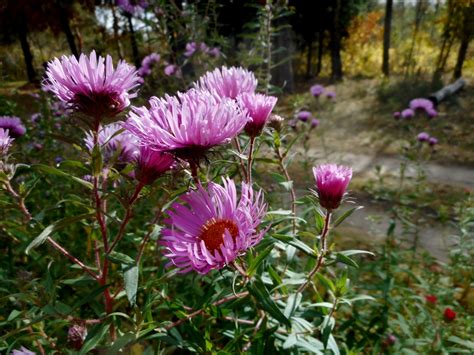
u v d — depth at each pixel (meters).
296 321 0.18
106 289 0.17
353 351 0.26
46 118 0.46
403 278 0.42
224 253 0.12
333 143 1.04
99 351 0.16
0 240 0.29
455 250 0.41
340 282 0.19
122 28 0.55
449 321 0.29
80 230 0.31
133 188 0.15
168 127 0.13
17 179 0.27
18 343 0.19
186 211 0.14
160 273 0.20
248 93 0.17
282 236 0.16
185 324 0.18
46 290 0.17
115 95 0.14
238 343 0.19
